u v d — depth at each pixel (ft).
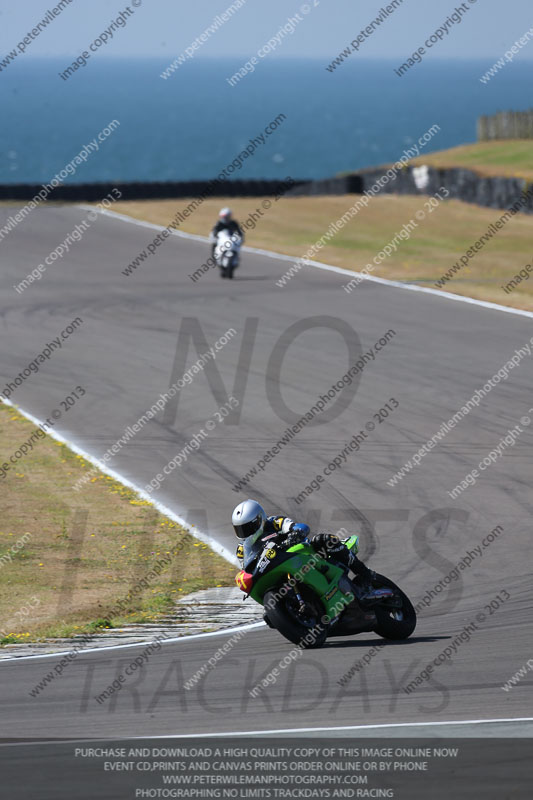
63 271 423.64
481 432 208.13
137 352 288.30
